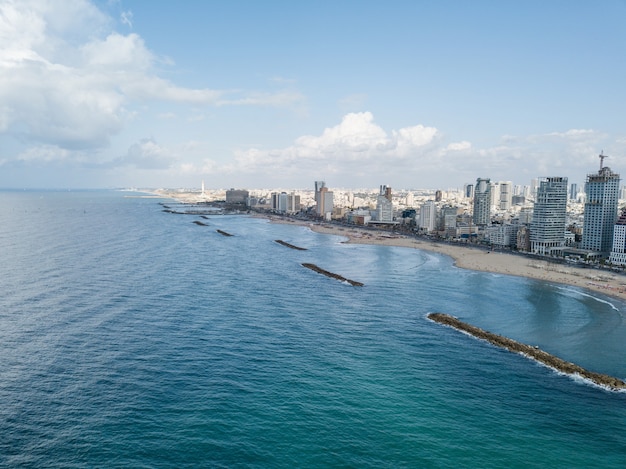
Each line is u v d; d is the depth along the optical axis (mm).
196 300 165750
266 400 93375
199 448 76312
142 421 83375
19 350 112500
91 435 78438
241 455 75125
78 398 90375
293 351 121062
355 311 164750
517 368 116750
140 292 173000
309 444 79062
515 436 85312
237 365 109625
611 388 106250
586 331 151125
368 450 78438
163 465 71750
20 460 71312
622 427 89688
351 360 117312
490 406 96188
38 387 94062
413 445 80688
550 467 76625
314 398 95375
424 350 127312
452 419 90250
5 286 175625
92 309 148250
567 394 103000
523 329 152750
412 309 172000
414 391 101375
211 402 91250
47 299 158375
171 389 95750
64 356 109875
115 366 105312
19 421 81688
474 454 79062
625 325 158750
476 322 159750
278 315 153375
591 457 79812
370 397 97375
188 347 119188
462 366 116812
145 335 126375
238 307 159875
